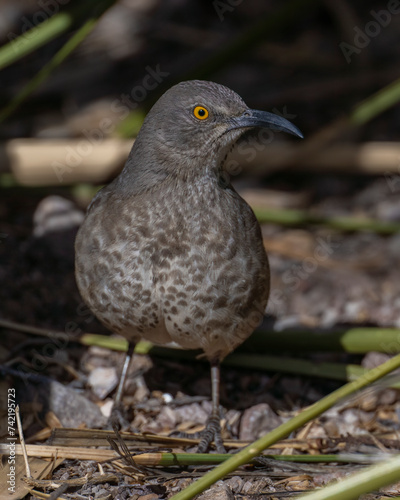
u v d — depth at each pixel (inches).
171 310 296.7
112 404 345.4
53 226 450.0
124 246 295.9
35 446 293.0
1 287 405.4
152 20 662.5
